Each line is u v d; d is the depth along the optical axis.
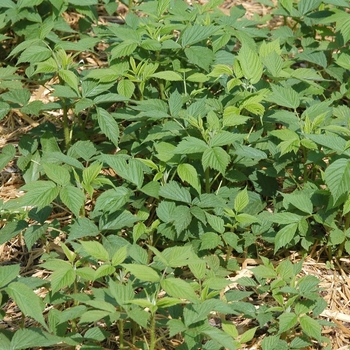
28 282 4.02
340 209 4.99
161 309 4.11
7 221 4.91
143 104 5.09
